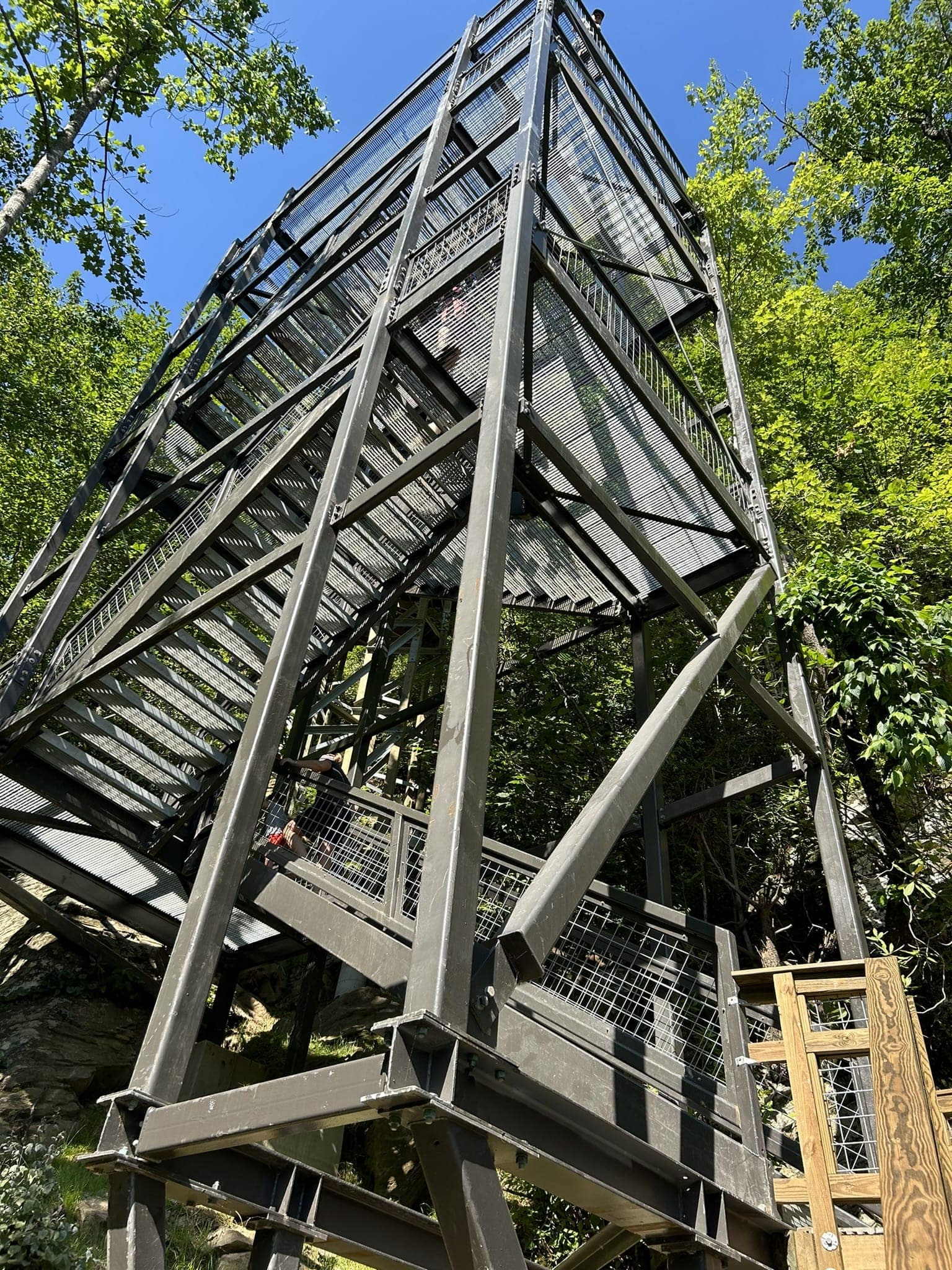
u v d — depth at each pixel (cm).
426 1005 239
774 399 1174
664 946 534
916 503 877
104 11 859
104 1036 779
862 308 1537
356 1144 759
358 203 962
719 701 943
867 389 1152
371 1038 883
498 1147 263
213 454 778
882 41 2023
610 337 561
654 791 628
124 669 685
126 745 714
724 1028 416
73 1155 635
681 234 884
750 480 727
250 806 369
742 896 848
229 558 716
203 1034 817
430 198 672
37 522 1308
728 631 559
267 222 1087
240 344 858
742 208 1497
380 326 571
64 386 1404
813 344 1280
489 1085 264
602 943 536
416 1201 686
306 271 944
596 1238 430
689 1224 329
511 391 424
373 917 558
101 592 1313
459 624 335
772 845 878
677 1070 429
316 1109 245
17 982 813
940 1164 257
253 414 930
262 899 616
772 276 1475
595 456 704
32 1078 700
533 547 784
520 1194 672
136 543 1341
